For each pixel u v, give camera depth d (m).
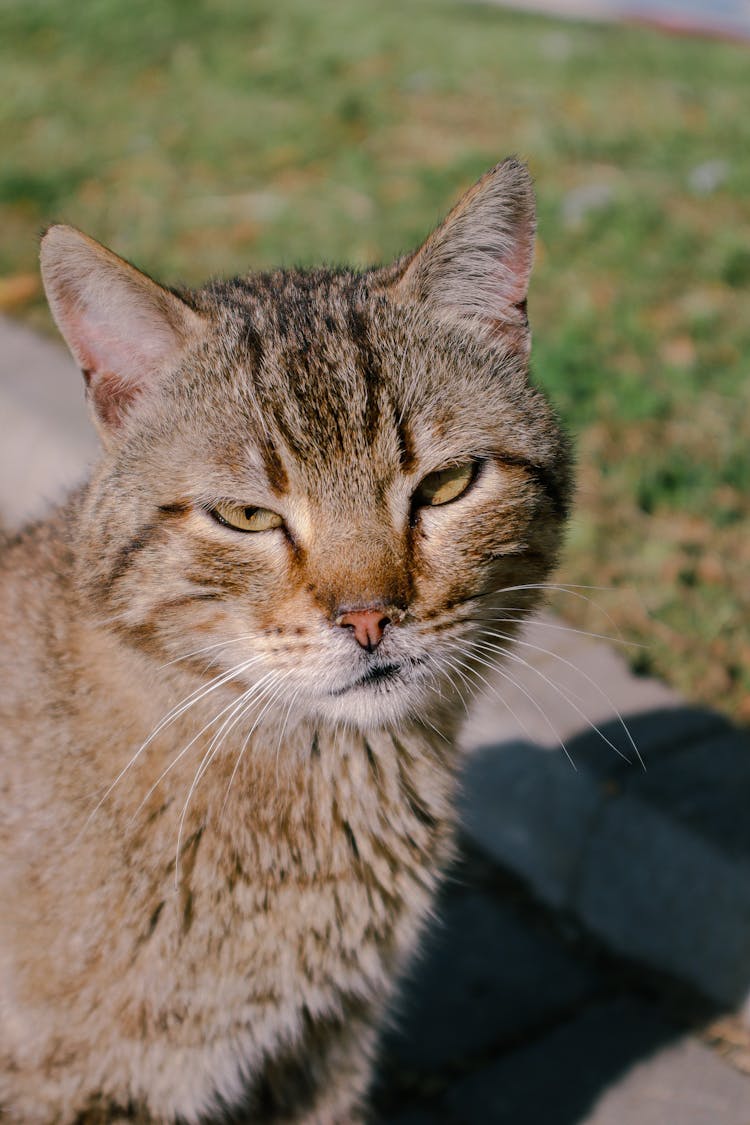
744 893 0.45
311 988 0.39
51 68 1.37
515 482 0.39
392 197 1.00
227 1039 0.39
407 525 0.38
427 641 0.38
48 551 0.41
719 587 0.59
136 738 0.38
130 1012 0.37
